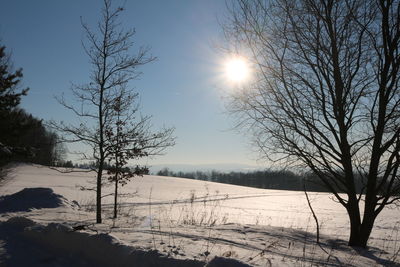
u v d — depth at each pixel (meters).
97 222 11.47
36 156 17.02
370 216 10.35
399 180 10.09
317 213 29.89
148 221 13.09
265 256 6.11
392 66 9.90
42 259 5.56
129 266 4.94
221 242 7.22
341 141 10.37
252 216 23.78
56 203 16.77
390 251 10.59
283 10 10.43
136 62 12.01
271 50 10.62
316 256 7.07
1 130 19.62
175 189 55.25
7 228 7.68
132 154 12.23
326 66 10.23
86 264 5.36
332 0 10.10
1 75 20.11
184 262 4.65
